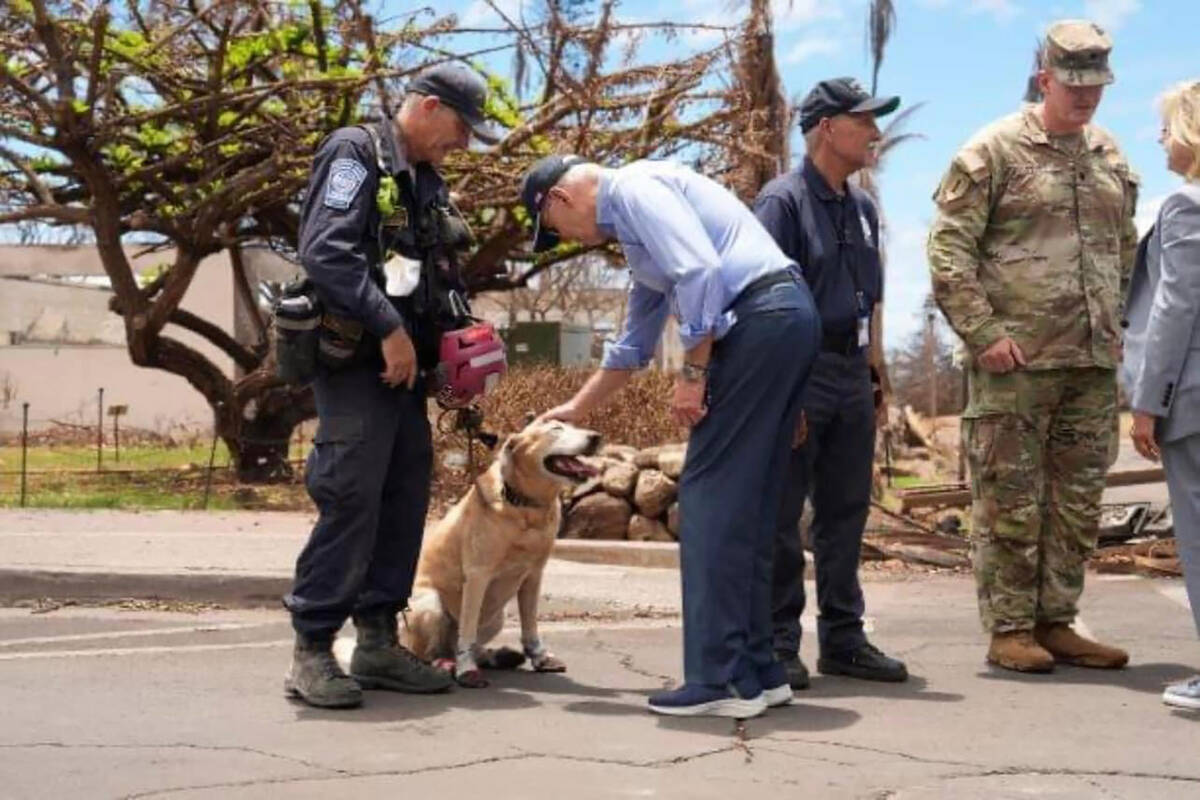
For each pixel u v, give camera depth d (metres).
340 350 5.00
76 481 16.16
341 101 14.49
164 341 15.97
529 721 4.84
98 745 4.45
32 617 7.49
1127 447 21.80
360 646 5.41
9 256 37.12
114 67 14.83
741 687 4.87
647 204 4.72
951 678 5.67
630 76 14.30
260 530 10.21
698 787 3.96
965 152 5.73
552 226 5.00
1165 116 5.15
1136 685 5.52
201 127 15.13
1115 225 5.80
